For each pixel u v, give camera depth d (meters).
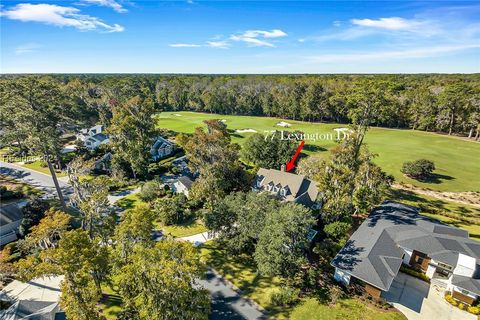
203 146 44.56
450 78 170.88
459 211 43.94
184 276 19.36
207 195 41.00
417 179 56.44
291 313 25.45
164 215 39.94
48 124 42.53
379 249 29.42
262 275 30.23
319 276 30.05
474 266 26.27
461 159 67.25
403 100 98.25
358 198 40.09
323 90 113.75
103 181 39.66
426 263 30.11
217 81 165.62
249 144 62.97
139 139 59.38
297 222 27.50
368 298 26.86
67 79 174.75
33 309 23.45
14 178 54.69
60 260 19.45
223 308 26.00
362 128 41.78
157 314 18.50
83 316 19.34
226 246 34.59
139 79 187.00
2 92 44.19
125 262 23.55
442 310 25.80
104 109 97.19
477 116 84.06
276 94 126.06
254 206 32.91
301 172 52.31
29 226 36.06
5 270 28.56
